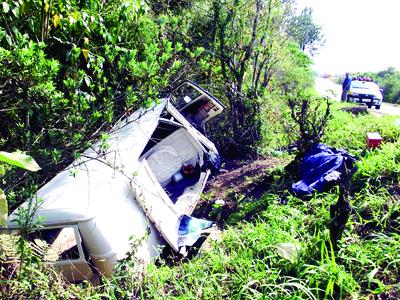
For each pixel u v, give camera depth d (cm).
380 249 392
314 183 568
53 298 309
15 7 454
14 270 318
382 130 842
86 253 389
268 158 857
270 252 411
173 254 466
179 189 658
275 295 346
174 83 806
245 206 611
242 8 904
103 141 455
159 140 687
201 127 833
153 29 767
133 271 370
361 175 553
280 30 995
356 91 2030
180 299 346
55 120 513
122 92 614
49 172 481
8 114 482
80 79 517
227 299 357
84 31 554
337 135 838
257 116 915
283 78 1262
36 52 440
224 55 898
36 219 376
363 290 358
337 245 403
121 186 440
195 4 962
